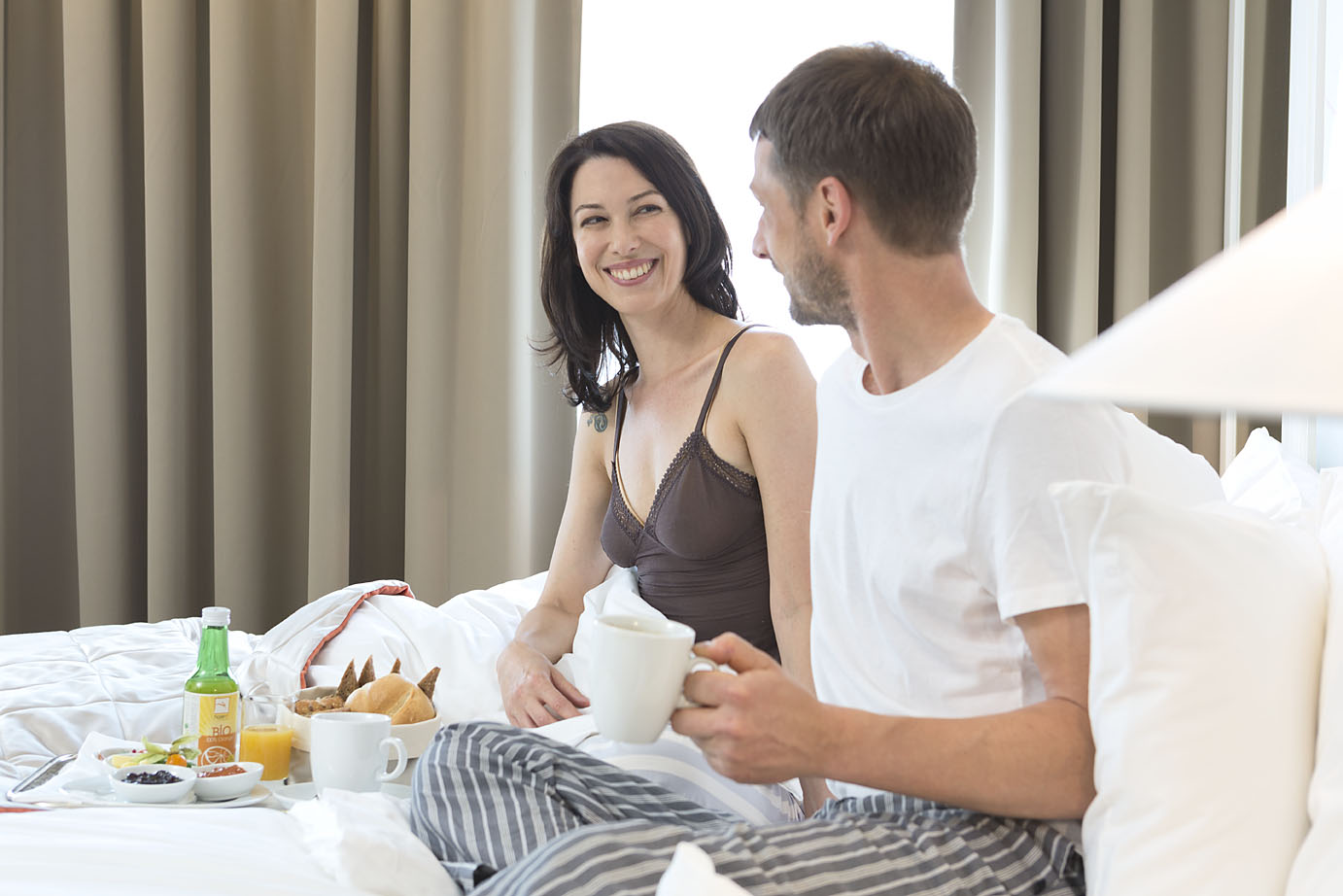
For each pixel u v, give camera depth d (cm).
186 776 138
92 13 292
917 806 106
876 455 112
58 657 182
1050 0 293
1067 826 101
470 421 294
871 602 113
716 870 91
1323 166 237
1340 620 89
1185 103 290
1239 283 49
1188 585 89
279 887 100
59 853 103
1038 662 99
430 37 288
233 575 294
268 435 304
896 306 111
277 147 303
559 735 150
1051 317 295
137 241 310
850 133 108
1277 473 195
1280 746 86
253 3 297
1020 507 98
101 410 294
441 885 107
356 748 140
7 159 307
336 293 288
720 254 189
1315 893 80
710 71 307
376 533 312
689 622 181
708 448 179
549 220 193
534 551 306
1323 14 237
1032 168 284
